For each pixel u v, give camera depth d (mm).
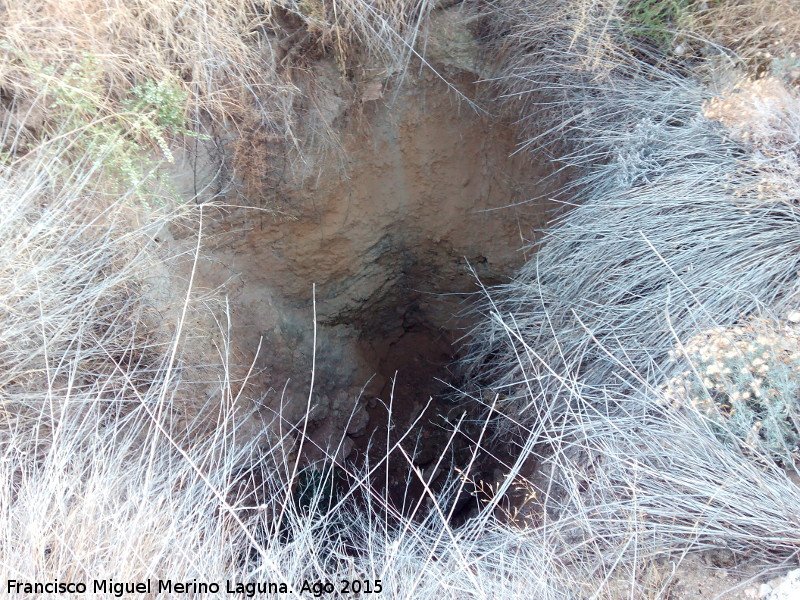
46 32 2043
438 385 3686
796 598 1511
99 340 2088
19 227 1902
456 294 3602
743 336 1848
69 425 1880
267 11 2342
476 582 1703
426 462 3391
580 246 2418
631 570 1738
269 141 2559
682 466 1790
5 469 1689
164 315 2338
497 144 2951
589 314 2312
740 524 1677
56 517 1626
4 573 1513
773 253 2037
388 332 3826
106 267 2119
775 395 1718
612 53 2398
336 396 3428
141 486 1816
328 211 3000
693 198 2164
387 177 3078
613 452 1906
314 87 2615
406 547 2090
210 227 2682
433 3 2580
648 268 2191
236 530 1947
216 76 2275
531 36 2529
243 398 2707
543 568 1730
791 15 2188
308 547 1897
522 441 2668
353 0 2438
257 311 2994
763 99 2057
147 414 2096
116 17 2084
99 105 2041
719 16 2275
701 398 1825
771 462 1683
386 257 3412
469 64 2730
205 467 2227
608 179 2438
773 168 2061
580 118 2496
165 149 2043
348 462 3391
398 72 2732
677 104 2328
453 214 3242
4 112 2061
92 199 2098
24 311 1879
